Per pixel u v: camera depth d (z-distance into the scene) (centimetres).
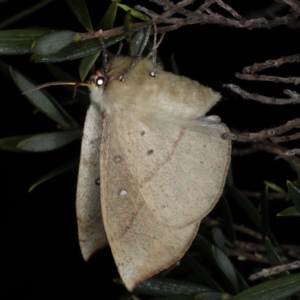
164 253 24
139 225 24
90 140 24
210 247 25
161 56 27
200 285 25
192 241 24
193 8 27
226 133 24
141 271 24
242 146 28
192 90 24
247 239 28
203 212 24
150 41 24
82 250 24
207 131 24
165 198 24
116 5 23
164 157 24
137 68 24
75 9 23
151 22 23
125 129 24
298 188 23
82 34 22
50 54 22
